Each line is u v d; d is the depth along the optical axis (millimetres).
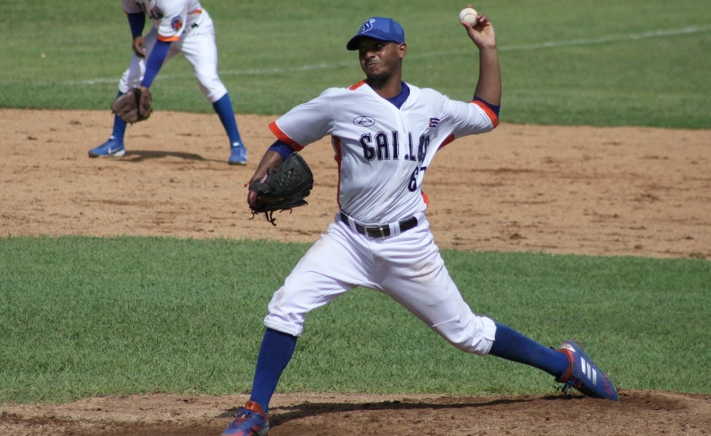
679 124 65688
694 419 19406
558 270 34781
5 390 21812
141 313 28172
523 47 99312
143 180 46344
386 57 17469
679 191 48719
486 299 30922
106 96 67062
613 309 30469
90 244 35469
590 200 46469
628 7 126625
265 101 68188
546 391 22984
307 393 22484
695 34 109688
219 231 38750
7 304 28438
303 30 104625
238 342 26141
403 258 18016
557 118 66500
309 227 40125
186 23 48594
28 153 50531
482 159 54500
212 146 54781
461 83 79438
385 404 20781
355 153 17594
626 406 20438
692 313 30344
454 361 25672
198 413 20031
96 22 104125
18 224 38188
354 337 27188
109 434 18578
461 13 19000
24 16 104375
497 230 40844
